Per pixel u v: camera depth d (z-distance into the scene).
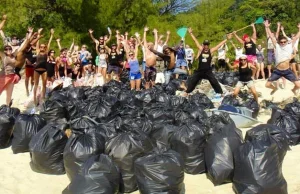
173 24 29.86
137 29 26.47
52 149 6.42
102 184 5.05
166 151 5.46
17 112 8.38
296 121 7.93
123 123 7.11
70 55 17.09
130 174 5.66
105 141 6.30
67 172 6.06
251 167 5.17
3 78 9.72
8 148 7.84
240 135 6.49
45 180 6.24
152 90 11.67
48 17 25.23
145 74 13.96
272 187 5.07
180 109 8.70
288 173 6.18
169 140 6.70
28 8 24.62
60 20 25.38
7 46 9.68
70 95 11.21
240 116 8.62
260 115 10.30
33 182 6.16
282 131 6.52
